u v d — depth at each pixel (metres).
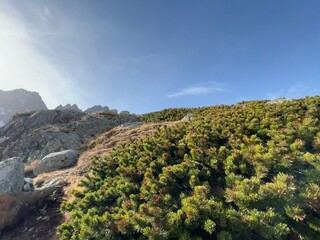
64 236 7.03
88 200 8.71
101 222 6.27
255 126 10.30
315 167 6.64
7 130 43.44
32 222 11.90
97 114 45.72
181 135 11.91
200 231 5.59
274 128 9.78
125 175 9.16
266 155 6.97
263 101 23.20
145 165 9.55
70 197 13.45
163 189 7.25
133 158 11.15
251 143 8.88
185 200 5.89
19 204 12.79
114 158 12.20
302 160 6.84
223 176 7.69
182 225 5.40
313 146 8.17
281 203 5.55
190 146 9.70
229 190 6.20
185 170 7.83
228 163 7.43
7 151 35.97
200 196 6.00
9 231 11.50
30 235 10.79
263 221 5.07
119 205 8.09
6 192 13.07
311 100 13.55
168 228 5.40
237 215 5.30
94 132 38.31
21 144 36.28
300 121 10.31
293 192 5.48
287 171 6.89
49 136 36.09
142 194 7.23
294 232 5.23
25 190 15.28
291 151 7.65
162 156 9.62
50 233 10.52
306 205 5.40
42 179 18.20
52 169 22.66
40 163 23.59
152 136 13.24
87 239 6.19
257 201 5.66
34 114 45.75
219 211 5.41
